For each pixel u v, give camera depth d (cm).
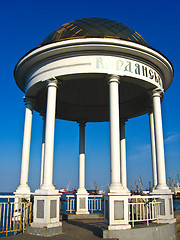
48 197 849
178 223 1227
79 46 954
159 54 1040
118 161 873
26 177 1101
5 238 755
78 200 1351
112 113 919
